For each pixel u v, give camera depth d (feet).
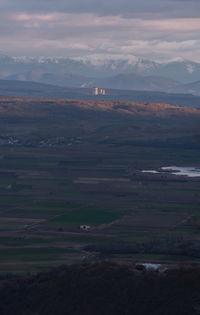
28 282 651.25
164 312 539.70
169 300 550.77
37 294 613.52
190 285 562.25
